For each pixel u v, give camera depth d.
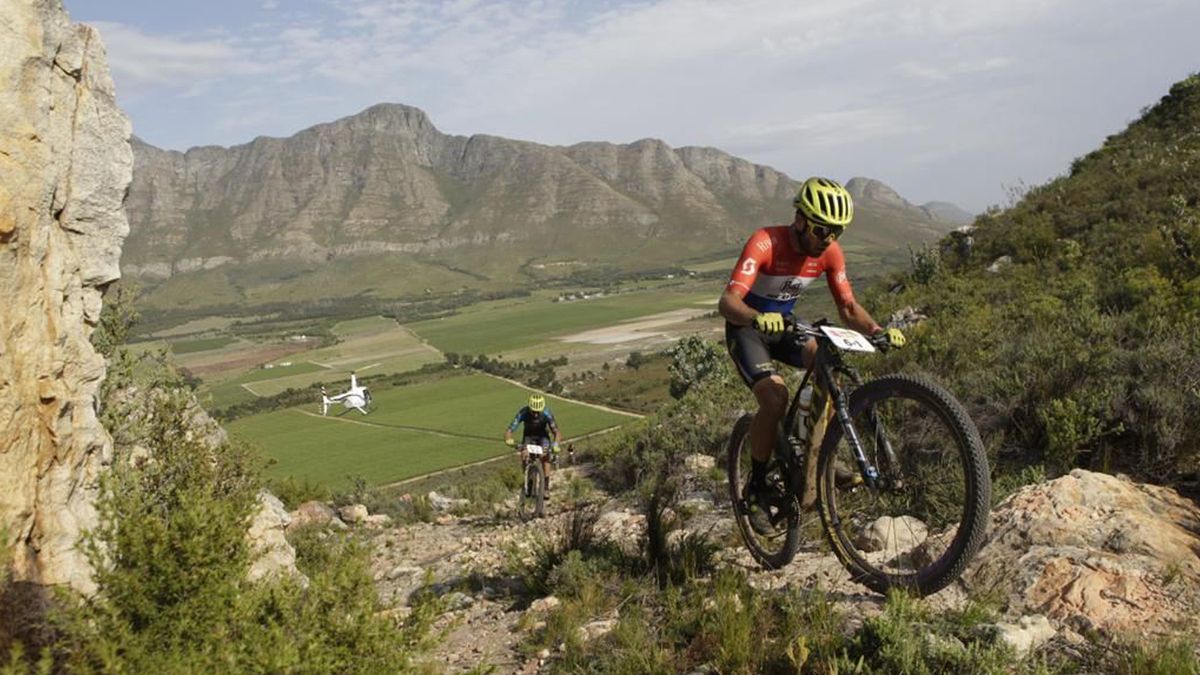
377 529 12.16
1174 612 3.24
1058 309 9.95
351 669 3.15
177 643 3.10
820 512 3.99
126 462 5.54
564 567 5.50
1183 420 5.20
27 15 4.41
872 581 3.86
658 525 5.52
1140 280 10.16
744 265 4.14
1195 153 18.66
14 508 3.69
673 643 4.00
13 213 4.01
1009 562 3.90
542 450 12.00
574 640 4.37
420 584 7.37
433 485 64.94
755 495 4.42
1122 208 17.33
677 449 11.55
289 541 9.48
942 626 3.32
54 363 4.14
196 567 3.33
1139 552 3.75
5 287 3.91
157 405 6.32
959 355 8.43
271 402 147.38
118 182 5.00
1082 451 5.63
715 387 15.18
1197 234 12.41
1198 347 5.97
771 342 4.34
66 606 3.34
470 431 103.31
